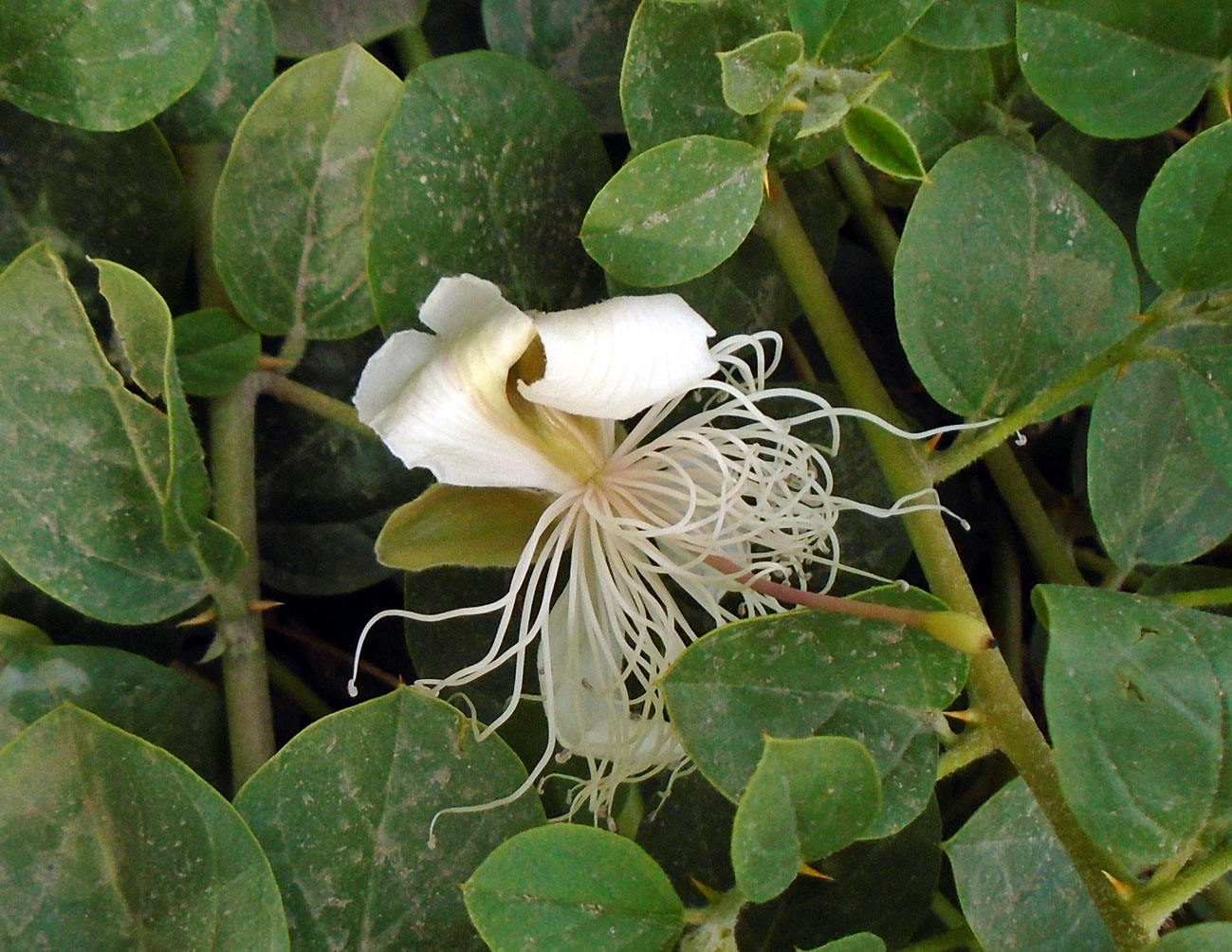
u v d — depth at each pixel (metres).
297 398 0.36
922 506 0.35
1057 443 0.40
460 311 0.33
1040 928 0.35
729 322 0.37
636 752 0.35
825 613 0.33
